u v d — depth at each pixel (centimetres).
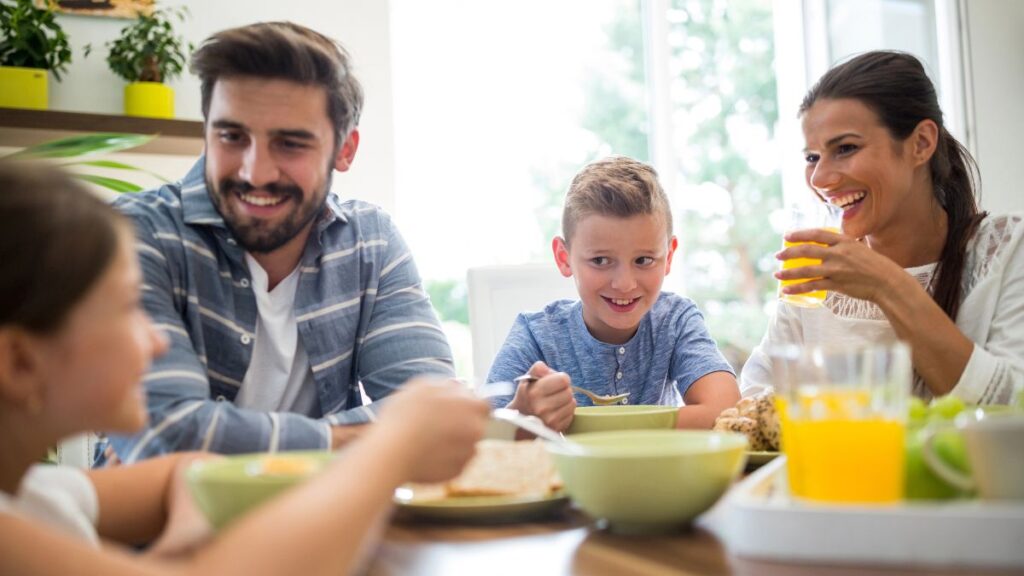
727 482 72
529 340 185
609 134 378
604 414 117
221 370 138
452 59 347
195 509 79
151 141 274
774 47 412
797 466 69
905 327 138
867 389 65
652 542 69
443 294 346
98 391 63
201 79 129
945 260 163
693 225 414
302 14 308
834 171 164
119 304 64
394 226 160
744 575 57
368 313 150
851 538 58
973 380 134
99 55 283
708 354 173
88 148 185
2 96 255
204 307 135
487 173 353
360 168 313
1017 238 157
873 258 139
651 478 68
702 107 403
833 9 387
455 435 64
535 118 363
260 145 124
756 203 421
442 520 79
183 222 135
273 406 142
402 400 66
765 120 416
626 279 172
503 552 67
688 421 143
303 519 53
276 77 123
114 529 85
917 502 69
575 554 66
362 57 315
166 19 291
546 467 86
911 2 382
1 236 59
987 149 371
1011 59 376
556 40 367
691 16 402
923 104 163
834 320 172
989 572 55
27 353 60
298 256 145
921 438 70
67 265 60
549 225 366
